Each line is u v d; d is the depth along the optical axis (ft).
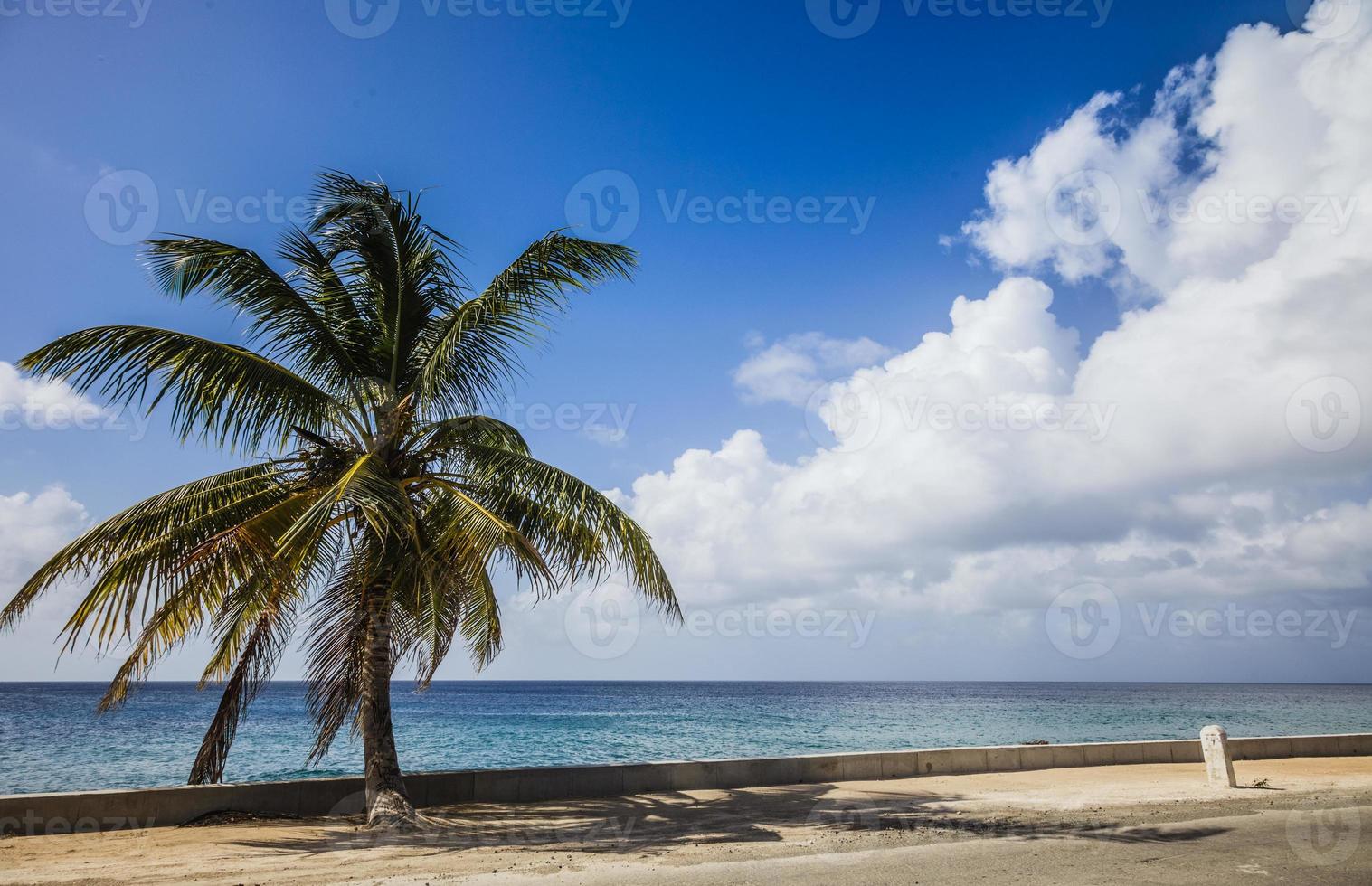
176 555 30.58
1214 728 45.11
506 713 239.91
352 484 29.63
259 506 33.78
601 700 366.63
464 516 32.91
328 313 38.81
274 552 29.99
